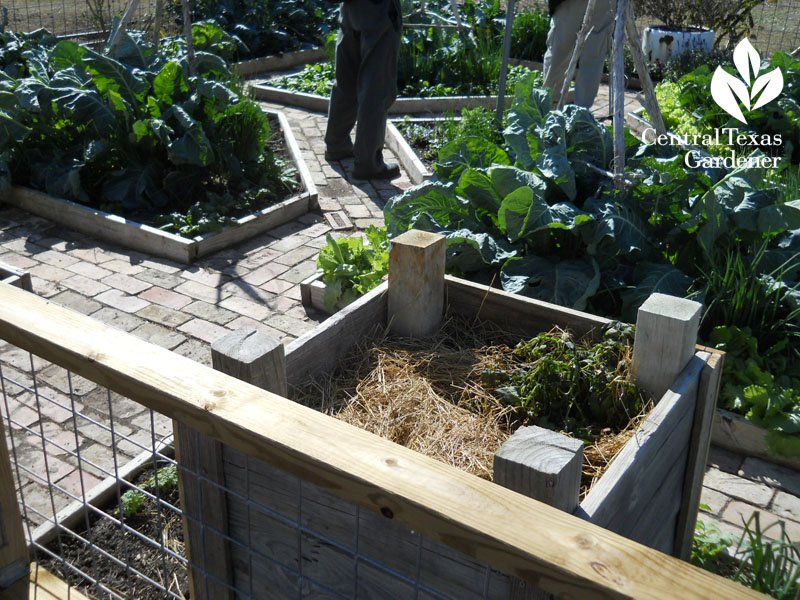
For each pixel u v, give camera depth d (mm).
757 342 3869
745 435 3543
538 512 1229
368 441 1394
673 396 2205
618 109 4293
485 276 4297
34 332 1743
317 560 1885
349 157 7492
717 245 4266
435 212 4465
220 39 8430
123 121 6117
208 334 4504
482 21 10891
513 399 2488
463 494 1267
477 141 4812
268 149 7227
